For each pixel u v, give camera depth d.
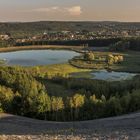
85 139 27.55
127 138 27.41
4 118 56.78
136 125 40.78
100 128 39.34
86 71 190.25
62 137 28.83
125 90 106.94
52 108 76.56
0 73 99.38
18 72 112.25
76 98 79.81
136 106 80.56
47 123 51.47
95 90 110.94
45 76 136.75
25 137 28.25
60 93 109.00
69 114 77.50
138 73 185.62
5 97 73.31
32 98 75.81
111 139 27.14
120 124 43.50
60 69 192.12
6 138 27.47
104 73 184.50
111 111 79.50
